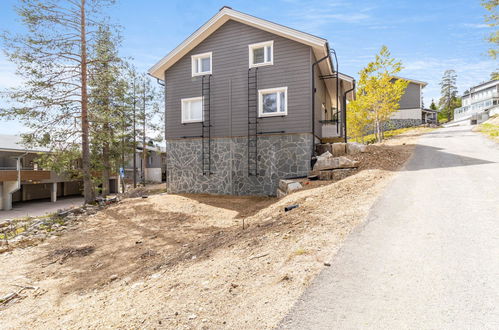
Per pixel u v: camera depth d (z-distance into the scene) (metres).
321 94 16.52
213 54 15.12
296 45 13.56
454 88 64.06
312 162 13.39
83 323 3.85
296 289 3.29
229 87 14.77
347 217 5.73
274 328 2.63
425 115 40.94
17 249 9.16
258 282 3.68
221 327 2.80
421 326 2.49
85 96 14.87
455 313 2.63
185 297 3.70
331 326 2.58
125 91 16.69
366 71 25.16
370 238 4.57
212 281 4.02
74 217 12.70
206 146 15.25
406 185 7.80
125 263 7.10
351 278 3.40
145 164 34.41
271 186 13.93
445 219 5.09
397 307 2.78
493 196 6.21
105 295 5.00
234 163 14.63
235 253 5.08
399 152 14.31
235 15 14.12
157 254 7.41
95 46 14.69
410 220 5.20
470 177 8.16
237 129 14.56
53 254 8.41
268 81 14.06
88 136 15.24
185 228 9.72
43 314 4.78
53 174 26.27
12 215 19.30
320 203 7.30
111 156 19.64
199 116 15.53
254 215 9.71
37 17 13.16
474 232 4.43
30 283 6.45
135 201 14.25
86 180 15.15
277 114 13.84
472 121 37.41
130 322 3.37
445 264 3.55
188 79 15.65
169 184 16.02
